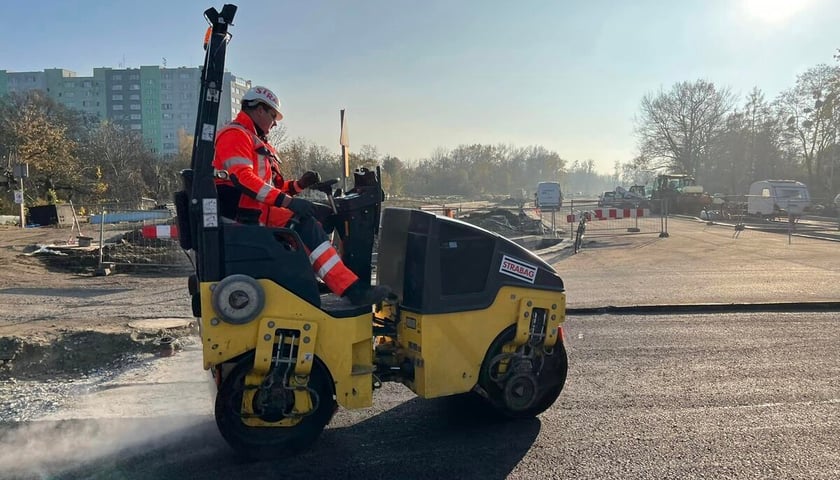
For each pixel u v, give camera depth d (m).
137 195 44.25
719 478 3.81
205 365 3.72
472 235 4.41
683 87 64.44
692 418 4.81
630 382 5.71
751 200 32.81
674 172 66.06
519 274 4.58
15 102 51.62
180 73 105.38
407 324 4.43
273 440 3.99
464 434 4.52
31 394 5.42
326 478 3.82
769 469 3.93
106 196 42.88
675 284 11.09
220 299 3.67
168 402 5.16
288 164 38.06
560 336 4.82
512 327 4.60
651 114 66.38
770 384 5.62
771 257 15.30
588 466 3.99
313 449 4.25
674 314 8.70
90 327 7.36
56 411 4.95
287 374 3.91
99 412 4.93
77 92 107.19
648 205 39.31
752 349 6.83
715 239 20.50
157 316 8.24
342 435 4.50
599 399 5.25
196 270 4.03
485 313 4.46
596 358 6.51
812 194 51.81
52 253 13.49
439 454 4.18
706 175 64.94
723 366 6.20
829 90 49.53
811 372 5.98
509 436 4.48
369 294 4.10
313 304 3.91
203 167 3.72
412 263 4.40
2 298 9.79
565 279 11.88
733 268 13.34
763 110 60.03
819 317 8.45
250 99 4.21
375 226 4.32
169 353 6.58
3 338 6.63
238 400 3.91
